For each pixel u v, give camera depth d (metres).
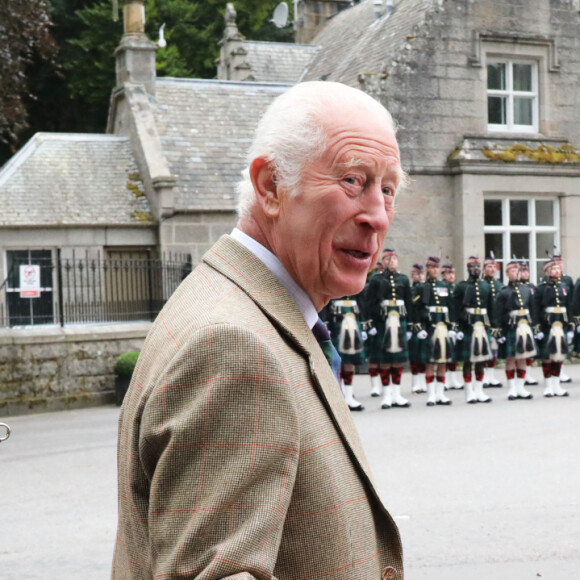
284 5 23.36
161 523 1.69
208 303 1.88
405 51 19.89
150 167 19.55
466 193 19.81
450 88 20.16
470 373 15.17
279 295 1.98
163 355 1.80
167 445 1.70
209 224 19.45
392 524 1.96
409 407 14.60
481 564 6.18
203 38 34.28
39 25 16.23
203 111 22.02
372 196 2.01
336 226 1.99
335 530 1.81
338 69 23.44
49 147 20.55
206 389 1.70
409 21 21.00
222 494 1.65
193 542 1.64
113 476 9.40
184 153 20.61
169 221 19.14
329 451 1.85
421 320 15.09
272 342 1.84
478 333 15.09
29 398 15.09
